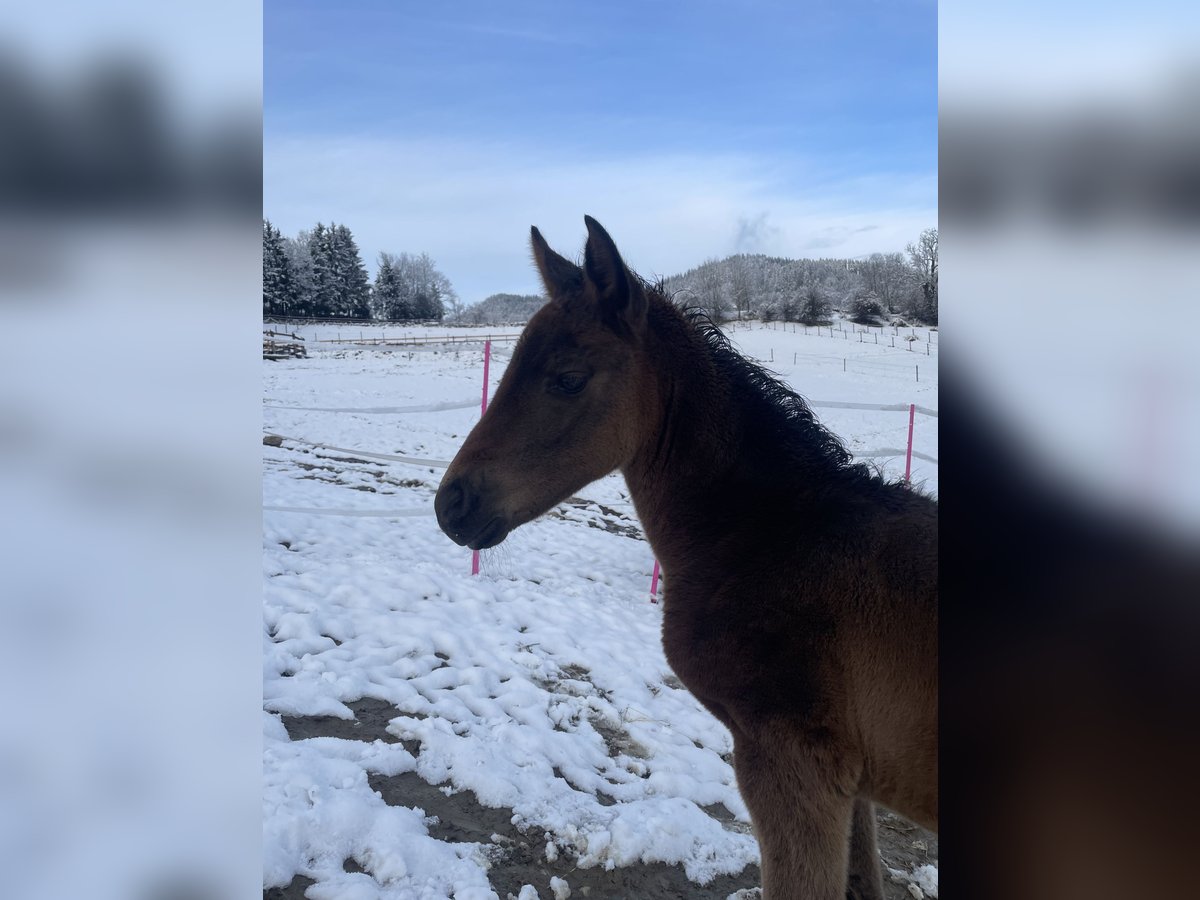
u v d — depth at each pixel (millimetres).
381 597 5250
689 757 3621
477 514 2197
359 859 2494
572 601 6004
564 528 8812
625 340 2248
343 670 3928
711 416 2252
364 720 3471
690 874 2721
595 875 2645
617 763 3506
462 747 3236
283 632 4316
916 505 2000
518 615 5406
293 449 11164
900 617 1813
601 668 4625
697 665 2047
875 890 2262
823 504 2045
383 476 10102
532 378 2244
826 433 2283
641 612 6125
